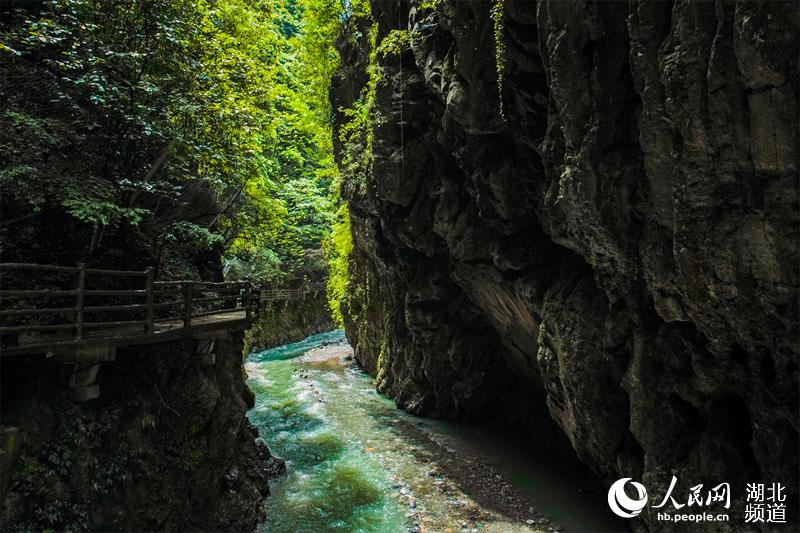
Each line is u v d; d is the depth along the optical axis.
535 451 12.96
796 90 3.95
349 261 23.67
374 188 15.39
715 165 4.71
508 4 7.47
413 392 16.77
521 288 10.14
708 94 4.55
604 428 7.85
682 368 6.30
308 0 17.50
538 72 7.93
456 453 12.77
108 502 5.96
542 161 8.05
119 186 7.95
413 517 9.34
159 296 9.70
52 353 5.24
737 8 4.13
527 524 9.09
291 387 19.89
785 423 4.95
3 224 6.76
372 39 13.95
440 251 14.34
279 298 31.53
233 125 10.44
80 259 7.86
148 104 8.34
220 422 9.05
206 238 10.59
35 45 7.01
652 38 5.11
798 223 4.22
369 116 14.55
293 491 10.46
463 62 9.00
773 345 4.80
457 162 11.18
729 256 4.80
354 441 13.62
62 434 5.61
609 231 6.48
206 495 8.26
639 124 5.44
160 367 7.81
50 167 6.80
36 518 5.01
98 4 7.80
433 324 15.28
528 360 12.80
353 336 24.92
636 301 6.78
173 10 8.90
